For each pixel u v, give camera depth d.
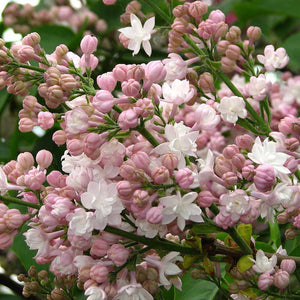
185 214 0.68
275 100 0.98
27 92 0.73
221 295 0.87
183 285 0.82
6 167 0.74
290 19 1.07
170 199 0.68
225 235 0.82
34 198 0.72
